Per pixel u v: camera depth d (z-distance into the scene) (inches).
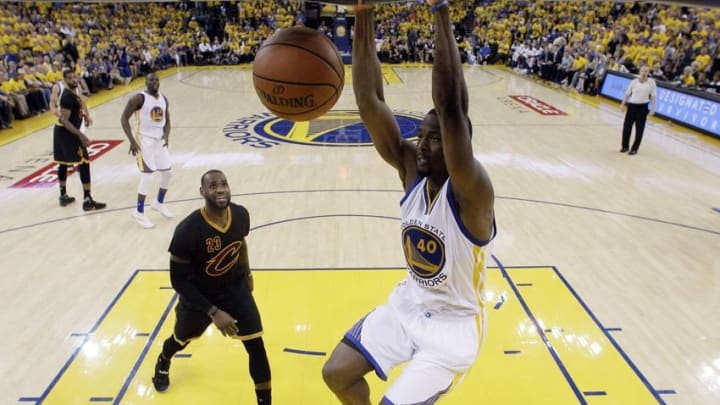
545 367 160.6
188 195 301.0
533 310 190.4
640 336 177.2
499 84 720.3
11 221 267.1
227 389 151.7
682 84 522.9
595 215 278.5
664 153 391.9
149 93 247.0
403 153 106.5
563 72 705.0
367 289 202.8
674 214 281.1
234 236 130.7
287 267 219.8
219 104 568.4
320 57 99.3
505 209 285.3
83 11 848.9
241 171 344.8
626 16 791.1
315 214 275.6
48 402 146.2
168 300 197.0
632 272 219.9
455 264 94.0
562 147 406.3
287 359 164.1
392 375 158.6
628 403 146.6
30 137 421.4
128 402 146.3
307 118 103.8
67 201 287.7
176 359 164.1
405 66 918.4
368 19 99.4
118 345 170.9
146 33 889.5
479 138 430.9
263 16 991.0
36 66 538.9
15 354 166.6
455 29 1042.7
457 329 97.7
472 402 145.6
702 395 150.8
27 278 212.8
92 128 458.6
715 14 664.4
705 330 181.8
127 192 307.0
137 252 234.2
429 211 94.0
